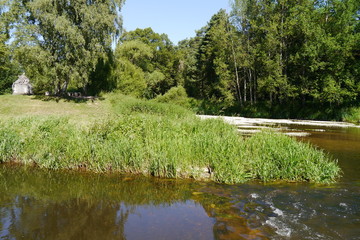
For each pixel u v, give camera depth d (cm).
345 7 3128
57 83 2939
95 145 820
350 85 3033
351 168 823
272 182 683
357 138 1464
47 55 2788
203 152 777
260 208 508
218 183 671
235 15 3888
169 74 6188
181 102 3566
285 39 3684
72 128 976
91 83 3578
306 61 3278
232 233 412
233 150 772
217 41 4150
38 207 515
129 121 963
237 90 4562
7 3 3219
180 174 727
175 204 534
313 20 3384
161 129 949
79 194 591
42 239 394
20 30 2911
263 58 3641
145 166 762
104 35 3039
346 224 441
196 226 436
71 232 416
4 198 561
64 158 814
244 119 2812
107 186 647
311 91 3177
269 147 804
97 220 461
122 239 394
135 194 592
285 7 3647
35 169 797
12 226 433
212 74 5141
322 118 3069
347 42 3083
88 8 2931
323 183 673
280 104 3638
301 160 731
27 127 1028
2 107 2269
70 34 2714
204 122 1204
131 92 3622
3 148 875
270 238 396
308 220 456
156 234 409
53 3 2822
